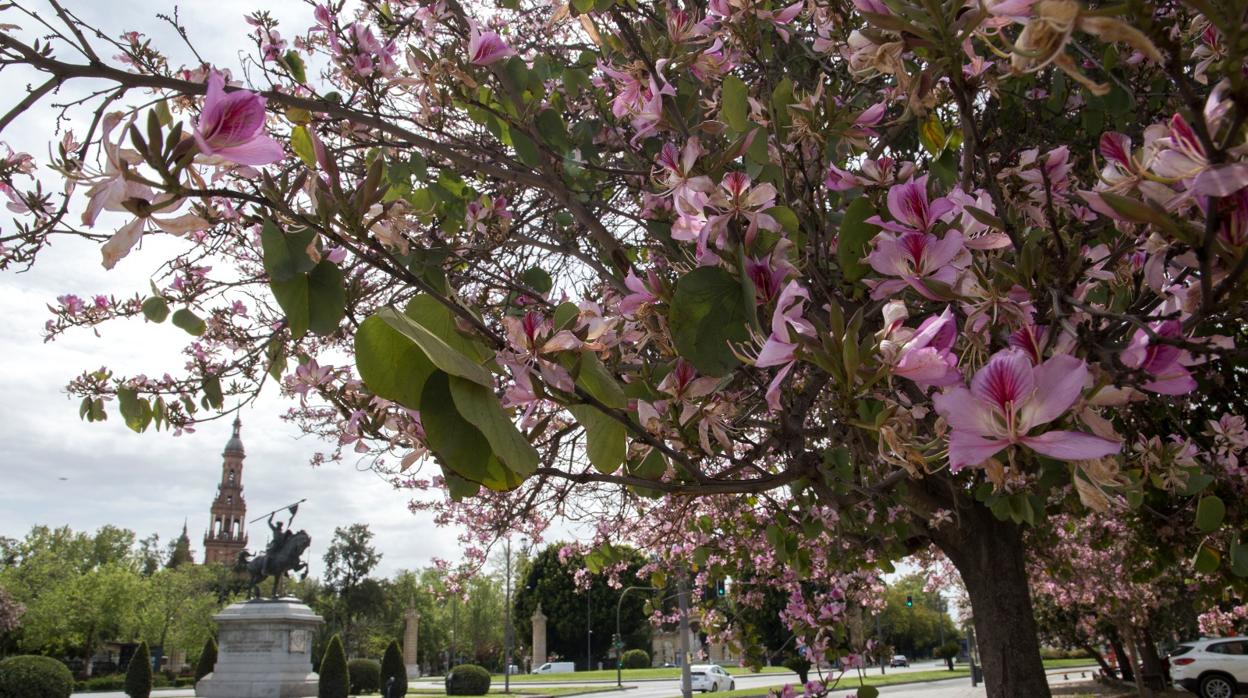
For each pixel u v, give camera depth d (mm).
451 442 1083
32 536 56656
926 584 15766
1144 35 795
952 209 1329
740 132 1854
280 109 2930
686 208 1563
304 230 1256
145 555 81625
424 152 3525
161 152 1042
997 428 999
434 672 62500
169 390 3963
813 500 4215
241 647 18594
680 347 1500
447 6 3221
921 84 1209
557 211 3664
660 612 8344
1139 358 1161
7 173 2162
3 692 20781
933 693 21625
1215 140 910
